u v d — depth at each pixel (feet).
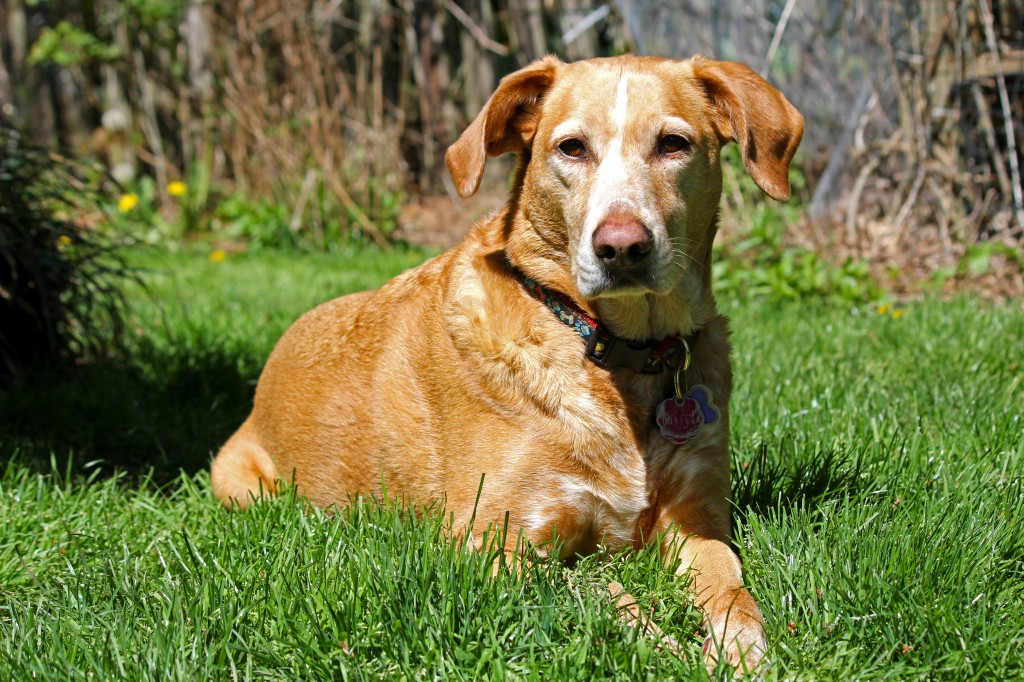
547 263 9.89
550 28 39.04
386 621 8.31
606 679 7.59
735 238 25.75
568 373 9.70
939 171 25.13
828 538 9.51
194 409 15.62
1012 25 25.11
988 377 15.28
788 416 13.61
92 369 16.87
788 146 10.12
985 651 7.82
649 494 9.84
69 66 42.65
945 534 9.45
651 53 31.32
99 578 9.33
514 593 8.43
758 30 30.30
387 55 37.40
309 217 33.88
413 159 39.78
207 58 37.81
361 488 11.14
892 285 23.99
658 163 9.62
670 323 9.82
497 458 9.68
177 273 27.76
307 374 11.91
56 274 16.47
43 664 7.77
